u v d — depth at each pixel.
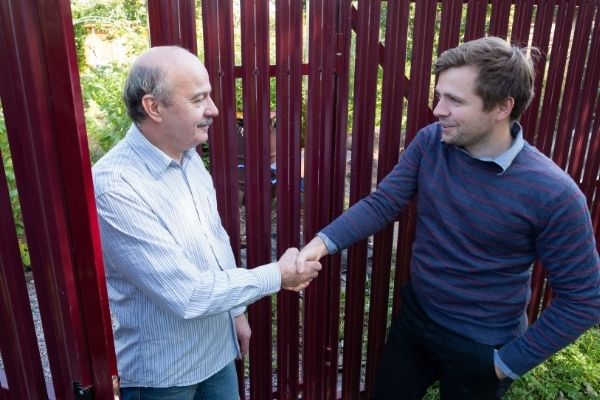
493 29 2.47
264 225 2.26
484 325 1.91
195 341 1.70
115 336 1.66
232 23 1.92
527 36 2.56
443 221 1.89
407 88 2.40
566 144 2.97
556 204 1.66
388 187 2.08
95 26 5.21
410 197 2.10
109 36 5.24
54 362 1.14
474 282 1.88
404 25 2.26
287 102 2.12
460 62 1.68
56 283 1.02
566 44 2.70
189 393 1.75
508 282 1.85
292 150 2.21
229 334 1.87
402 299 2.21
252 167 2.15
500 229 1.77
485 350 1.88
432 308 2.02
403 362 2.19
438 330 1.99
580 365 3.09
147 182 1.50
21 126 0.92
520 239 1.77
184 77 1.45
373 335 2.79
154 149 1.53
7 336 1.23
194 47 1.88
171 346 1.66
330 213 2.41
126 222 1.44
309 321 2.56
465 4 2.53
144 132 1.54
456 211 1.86
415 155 2.04
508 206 1.73
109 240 1.46
